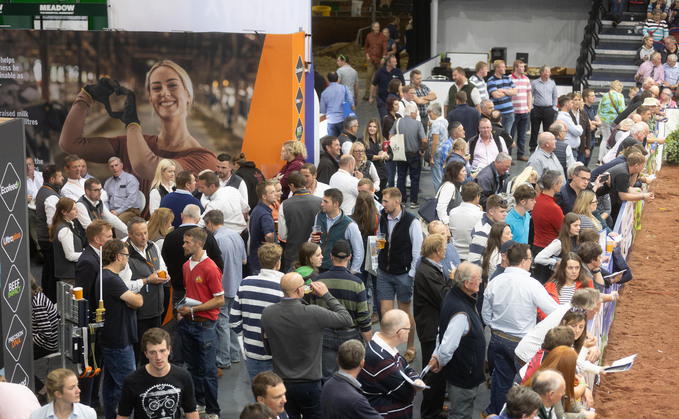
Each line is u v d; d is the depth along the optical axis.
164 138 12.02
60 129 12.22
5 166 6.52
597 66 23.00
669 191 16.94
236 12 11.88
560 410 5.27
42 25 12.57
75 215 8.68
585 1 24.05
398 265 8.39
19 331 6.82
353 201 10.18
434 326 7.36
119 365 7.01
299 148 10.91
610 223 10.42
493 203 8.11
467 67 23.23
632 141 11.97
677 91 19.77
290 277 6.32
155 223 8.45
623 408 7.98
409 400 6.12
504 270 7.32
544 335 6.34
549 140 11.23
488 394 8.07
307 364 6.36
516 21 24.44
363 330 7.12
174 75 11.79
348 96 15.70
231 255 8.29
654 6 23.45
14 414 5.59
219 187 9.59
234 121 11.78
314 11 32.22
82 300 6.68
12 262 6.68
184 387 5.78
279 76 11.52
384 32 23.33
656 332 9.89
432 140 13.88
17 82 12.17
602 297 7.77
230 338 8.72
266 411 4.62
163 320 8.80
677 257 12.85
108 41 11.85
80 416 5.47
